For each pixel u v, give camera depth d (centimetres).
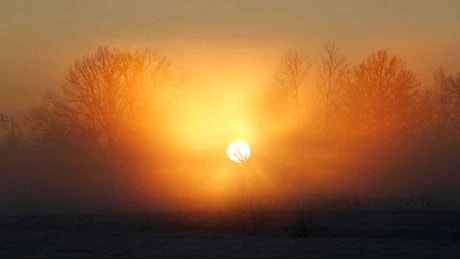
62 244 4294
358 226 5503
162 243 4319
